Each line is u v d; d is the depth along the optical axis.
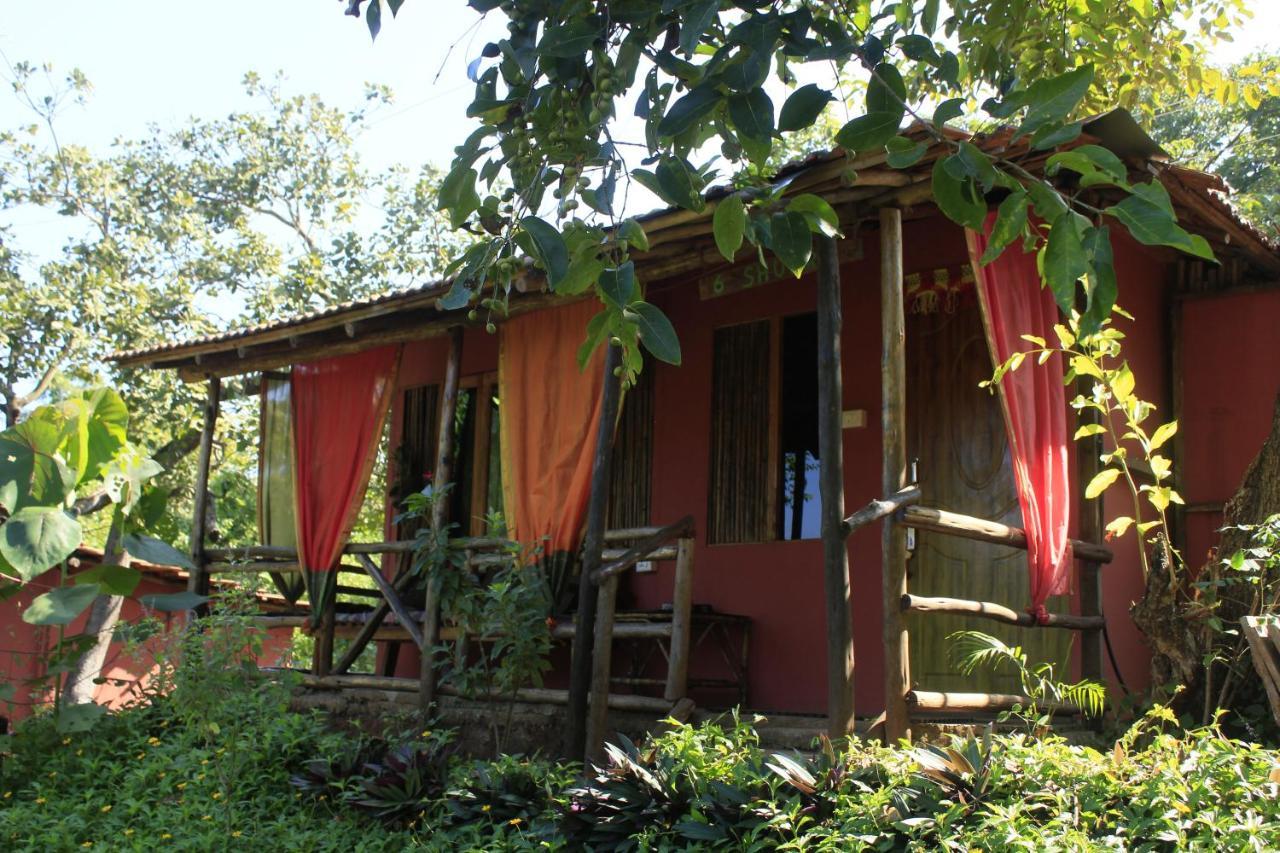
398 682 8.52
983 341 7.67
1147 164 6.12
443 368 10.52
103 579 8.60
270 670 8.62
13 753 8.33
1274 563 5.90
